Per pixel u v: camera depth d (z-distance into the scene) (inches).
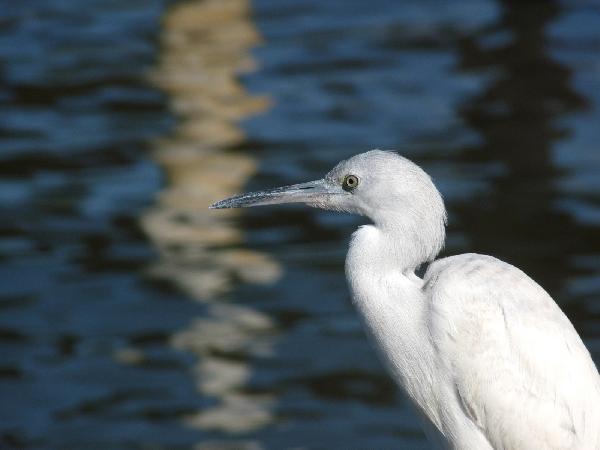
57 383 556.1
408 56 909.2
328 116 804.0
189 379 557.0
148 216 694.5
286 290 618.8
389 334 355.3
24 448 514.3
